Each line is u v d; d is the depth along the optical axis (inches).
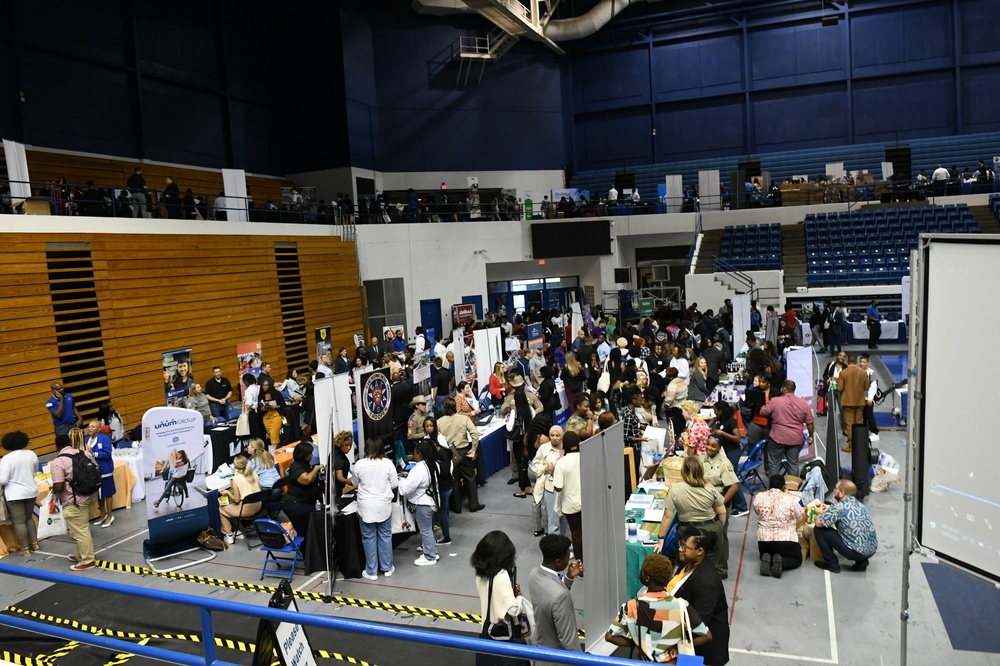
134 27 808.9
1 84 676.1
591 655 109.0
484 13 917.8
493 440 457.4
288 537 311.6
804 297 965.2
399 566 318.3
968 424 134.7
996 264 127.7
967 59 1144.8
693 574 194.4
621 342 605.6
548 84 1215.6
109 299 554.3
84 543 329.1
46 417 502.6
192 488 342.0
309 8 1001.5
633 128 1289.4
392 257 909.8
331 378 393.1
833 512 285.9
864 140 1199.6
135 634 253.3
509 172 1181.7
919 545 147.6
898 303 937.5
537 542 335.0
